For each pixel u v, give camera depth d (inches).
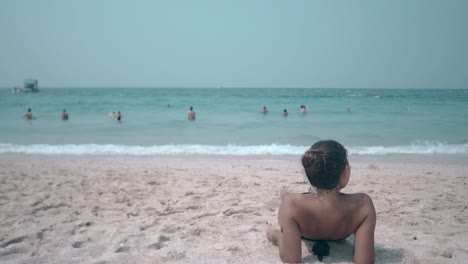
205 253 134.6
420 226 166.1
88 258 133.6
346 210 112.1
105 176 300.7
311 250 129.1
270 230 139.6
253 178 290.7
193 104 1461.6
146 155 451.2
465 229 161.5
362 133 628.4
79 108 1285.7
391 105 1241.4
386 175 303.4
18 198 227.3
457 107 1135.6
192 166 362.9
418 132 634.2
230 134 641.0
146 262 128.2
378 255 129.3
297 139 579.2
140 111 1132.5
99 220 182.1
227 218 181.6
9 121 841.5
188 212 194.9
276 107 1239.5
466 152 463.8
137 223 175.8
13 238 154.6
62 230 166.9
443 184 263.1
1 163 384.5
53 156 443.2
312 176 108.8
